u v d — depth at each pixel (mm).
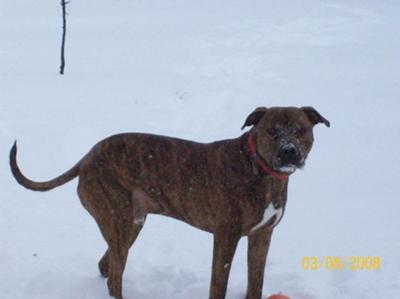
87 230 3840
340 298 3176
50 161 4789
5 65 8000
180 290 3287
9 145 5035
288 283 3275
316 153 5055
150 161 3066
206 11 13023
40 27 10898
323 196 4328
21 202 4152
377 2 13820
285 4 13781
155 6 13727
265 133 2828
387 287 3264
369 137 5418
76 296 3201
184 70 8047
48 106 6113
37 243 3662
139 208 3156
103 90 6852
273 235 3799
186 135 5465
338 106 6367
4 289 3229
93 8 13273
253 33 10586
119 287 3152
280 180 2885
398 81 7410
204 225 3045
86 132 5387
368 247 3660
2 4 13453
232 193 2906
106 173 3100
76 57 8664
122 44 9633
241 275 3398
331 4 13648
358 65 8289
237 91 6980
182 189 3031
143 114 6027
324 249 3641
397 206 4188
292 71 7984
